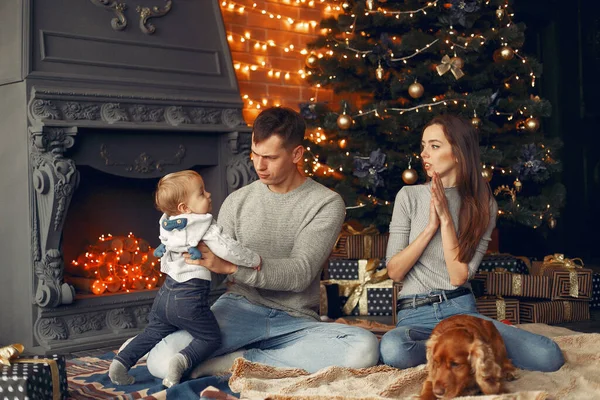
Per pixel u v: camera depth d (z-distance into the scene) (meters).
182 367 2.65
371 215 4.86
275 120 2.82
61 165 3.66
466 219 2.88
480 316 2.84
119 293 4.05
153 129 4.05
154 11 4.25
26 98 3.67
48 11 3.81
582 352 3.00
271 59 5.48
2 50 3.79
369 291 4.64
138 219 4.55
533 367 2.75
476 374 2.21
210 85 4.45
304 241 2.86
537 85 6.79
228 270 2.68
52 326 3.72
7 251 3.83
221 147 4.52
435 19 5.01
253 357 2.83
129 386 2.77
